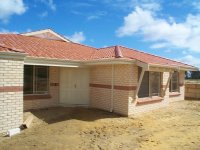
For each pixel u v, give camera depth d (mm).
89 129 9844
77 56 14484
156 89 14734
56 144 7949
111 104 13125
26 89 12914
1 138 8562
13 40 14266
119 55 12219
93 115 12297
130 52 15273
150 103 14016
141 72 12195
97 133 9367
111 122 11062
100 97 13906
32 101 13031
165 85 15477
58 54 13578
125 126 10492
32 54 11883
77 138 8672
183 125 10945
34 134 9016
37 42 15516
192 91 21672
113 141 8445
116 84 12859
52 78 14016
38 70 13438
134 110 12656
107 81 13430
